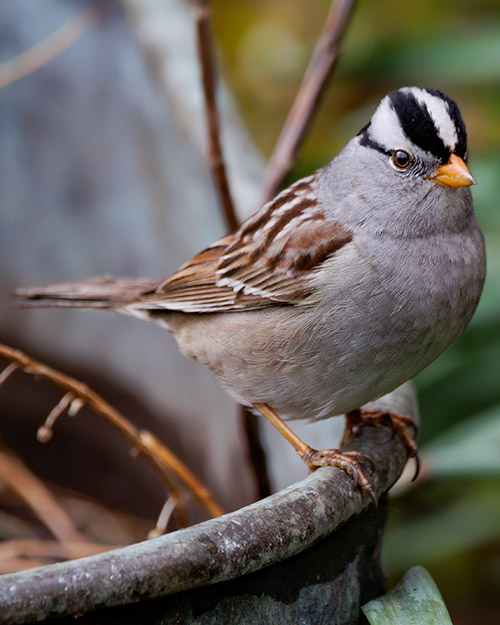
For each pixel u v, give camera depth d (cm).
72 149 809
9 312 798
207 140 602
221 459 674
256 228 541
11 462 725
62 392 761
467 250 492
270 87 1108
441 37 812
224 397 665
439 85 897
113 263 779
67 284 609
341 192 513
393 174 491
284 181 641
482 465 613
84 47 828
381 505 437
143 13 832
